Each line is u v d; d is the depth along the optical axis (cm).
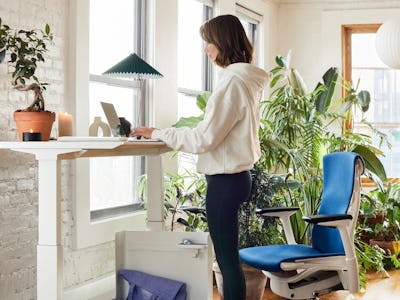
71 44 404
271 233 485
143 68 383
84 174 411
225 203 324
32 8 370
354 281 362
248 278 455
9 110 352
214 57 338
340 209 379
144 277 375
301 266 368
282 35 747
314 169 542
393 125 727
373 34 729
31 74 330
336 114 562
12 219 354
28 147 302
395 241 629
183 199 504
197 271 372
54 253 300
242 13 661
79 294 407
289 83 609
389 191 632
